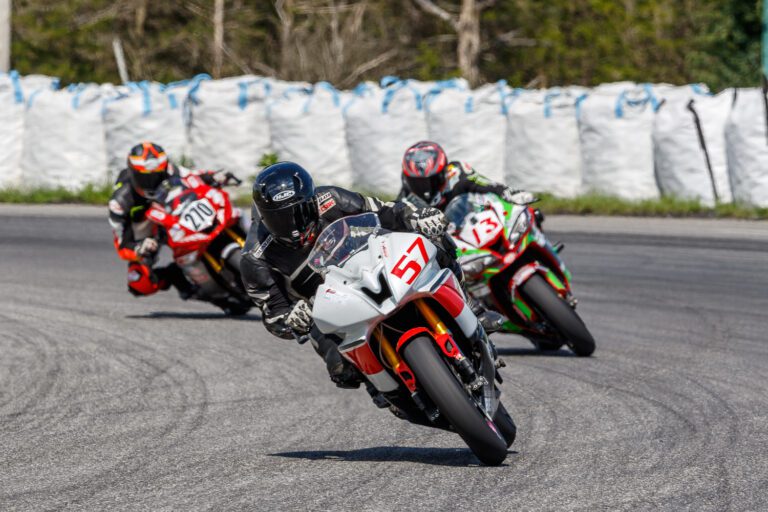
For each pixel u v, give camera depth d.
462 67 120.25
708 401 24.59
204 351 32.50
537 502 16.69
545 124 64.44
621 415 23.44
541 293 30.69
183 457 20.39
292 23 124.31
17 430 22.78
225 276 36.94
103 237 57.38
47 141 70.50
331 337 20.19
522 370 29.69
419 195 29.28
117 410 24.80
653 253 48.59
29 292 43.09
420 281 18.67
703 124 59.09
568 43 117.00
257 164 69.38
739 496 16.80
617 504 16.47
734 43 111.56
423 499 17.05
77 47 126.12
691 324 35.44
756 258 46.47
